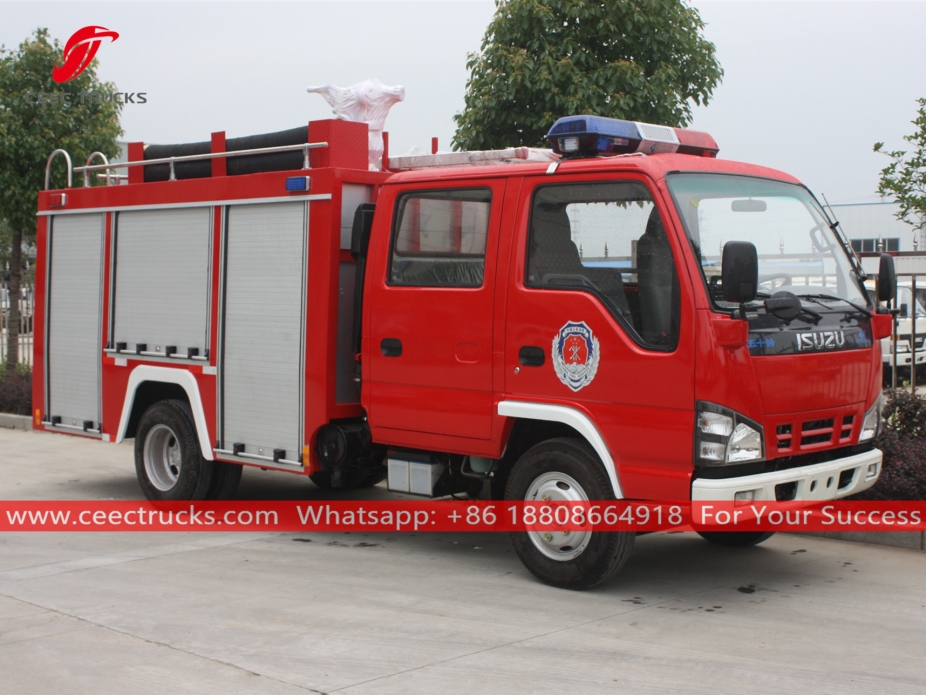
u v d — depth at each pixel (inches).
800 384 211.2
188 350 298.2
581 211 220.2
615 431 212.2
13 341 578.6
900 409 312.7
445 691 164.1
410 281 250.1
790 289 225.5
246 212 282.0
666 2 385.7
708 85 402.0
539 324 223.8
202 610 210.2
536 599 220.4
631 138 237.8
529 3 382.0
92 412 333.7
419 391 247.1
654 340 206.8
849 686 167.3
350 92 285.1
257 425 281.0
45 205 347.6
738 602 218.2
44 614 207.2
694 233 206.8
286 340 271.4
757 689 165.8
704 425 198.8
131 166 322.0
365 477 295.9
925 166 320.2
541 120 383.6
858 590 227.8
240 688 165.2
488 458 244.2
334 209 260.4
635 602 218.1
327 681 168.4
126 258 319.3
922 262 532.7
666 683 168.2
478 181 237.8
